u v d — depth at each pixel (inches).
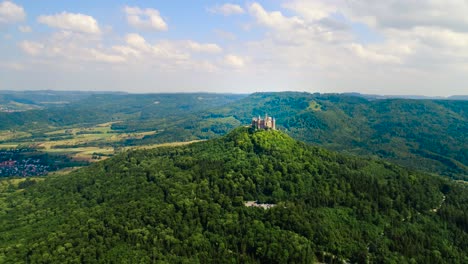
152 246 7731.3
